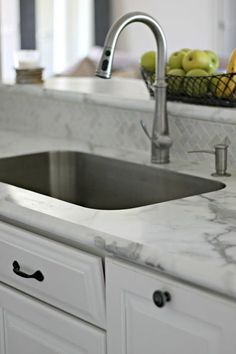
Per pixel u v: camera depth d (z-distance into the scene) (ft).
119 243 4.51
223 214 5.00
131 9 23.16
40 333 5.51
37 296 5.46
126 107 7.25
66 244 5.09
